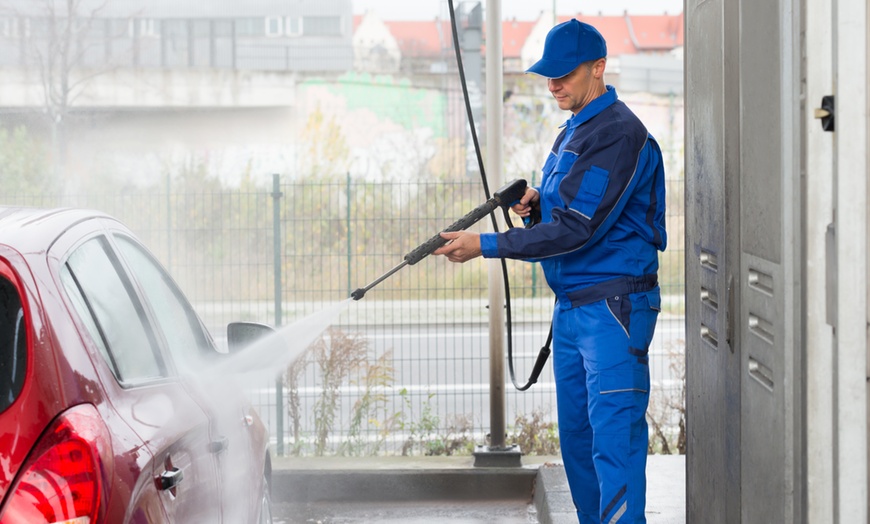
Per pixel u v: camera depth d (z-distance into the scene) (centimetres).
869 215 270
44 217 287
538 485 664
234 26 2397
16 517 222
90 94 2322
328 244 1402
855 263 271
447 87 2339
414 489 681
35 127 2277
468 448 789
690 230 422
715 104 378
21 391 231
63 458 226
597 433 461
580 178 454
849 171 270
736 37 347
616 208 456
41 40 2280
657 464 662
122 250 334
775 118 301
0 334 237
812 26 273
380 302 1543
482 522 633
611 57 2758
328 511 663
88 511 226
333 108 2412
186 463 290
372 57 2402
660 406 926
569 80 472
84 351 250
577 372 487
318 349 815
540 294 1483
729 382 360
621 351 461
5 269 243
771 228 305
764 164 312
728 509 364
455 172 2295
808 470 282
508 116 2466
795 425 288
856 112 269
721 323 371
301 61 2405
